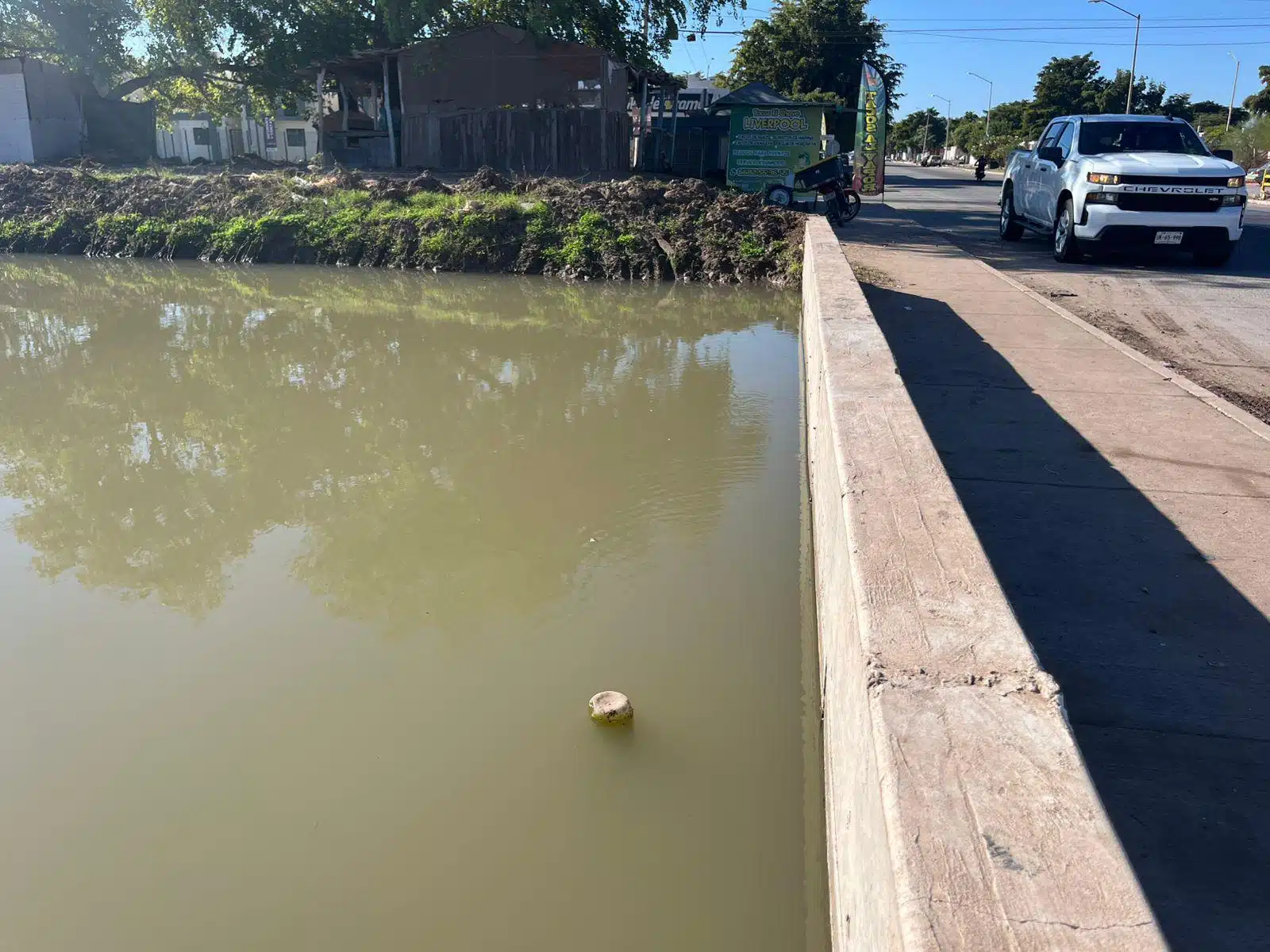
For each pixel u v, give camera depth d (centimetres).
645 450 646
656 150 3038
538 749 326
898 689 184
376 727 341
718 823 288
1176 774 238
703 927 251
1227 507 400
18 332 1045
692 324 1115
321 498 564
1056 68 7588
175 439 676
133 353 941
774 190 1858
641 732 334
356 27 2717
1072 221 1205
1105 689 274
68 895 268
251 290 1367
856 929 179
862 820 183
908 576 231
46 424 710
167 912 260
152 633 411
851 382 414
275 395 788
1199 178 1139
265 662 386
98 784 314
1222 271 1170
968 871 140
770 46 5125
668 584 450
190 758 326
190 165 2678
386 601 438
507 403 762
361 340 1012
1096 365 653
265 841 286
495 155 2428
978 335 754
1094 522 387
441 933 251
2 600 443
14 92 2623
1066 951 126
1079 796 154
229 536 511
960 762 163
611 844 281
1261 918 193
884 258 1244
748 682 364
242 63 2812
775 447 650
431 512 542
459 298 1303
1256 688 273
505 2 2539
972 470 449
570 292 1355
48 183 1953
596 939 248
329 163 2592
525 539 504
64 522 533
